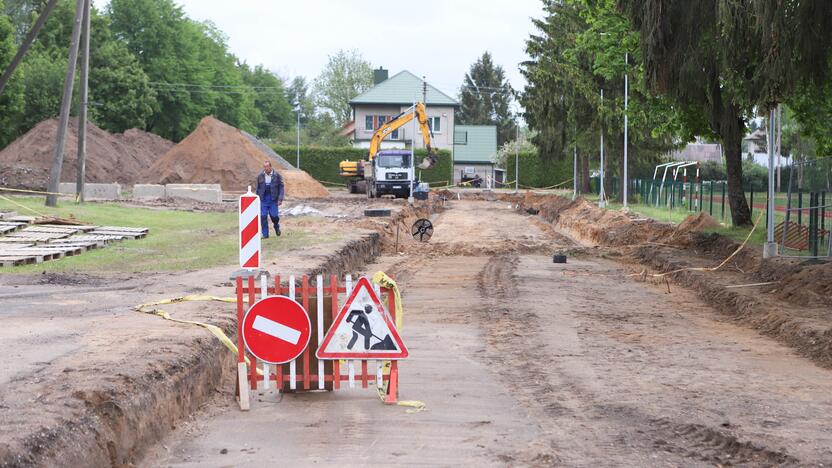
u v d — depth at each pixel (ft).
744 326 49.47
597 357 40.22
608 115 141.59
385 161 201.16
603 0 98.02
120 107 258.78
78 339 32.83
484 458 24.93
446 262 87.15
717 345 43.42
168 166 209.77
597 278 73.05
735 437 26.21
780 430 27.17
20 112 213.25
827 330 42.37
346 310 31.50
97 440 22.38
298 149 288.10
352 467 24.11
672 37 74.54
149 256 67.56
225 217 114.21
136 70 264.72
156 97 287.28
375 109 330.34
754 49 71.82
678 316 53.11
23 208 101.35
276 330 31.48
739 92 81.61
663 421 28.55
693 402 31.19
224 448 25.94
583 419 29.17
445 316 52.65
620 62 101.14
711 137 101.09
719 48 73.51
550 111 170.19
